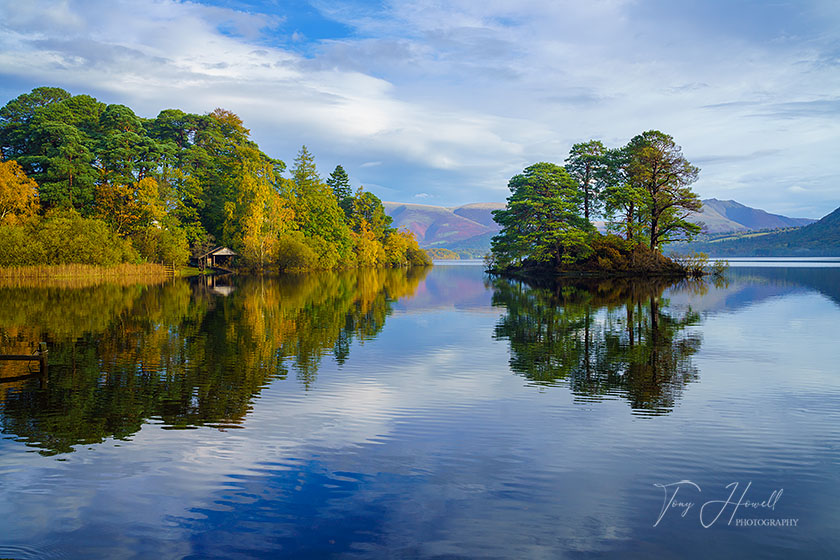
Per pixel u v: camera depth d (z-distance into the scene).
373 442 9.27
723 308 30.08
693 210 63.12
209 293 40.28
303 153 103.50
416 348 18.03
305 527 6.51
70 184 66.06
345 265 100.75
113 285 47.81
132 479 7.82
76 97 80.12
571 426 10.10
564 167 77.62
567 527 6.53
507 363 15.67
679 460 8.52
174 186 77.06
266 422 10.33
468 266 151.88
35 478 7.86
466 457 8.62
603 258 66.00
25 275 54.97
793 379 13.72
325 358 16.33
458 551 6.00
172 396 12.08
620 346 18.42
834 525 6.63
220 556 5.91
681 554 6.00
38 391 12.48
